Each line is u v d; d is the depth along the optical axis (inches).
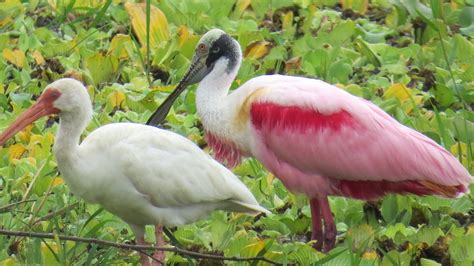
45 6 805.9
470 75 703.1
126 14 780.0
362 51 738.8
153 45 742.5
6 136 518.0
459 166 528.1
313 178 540.4
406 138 529.0
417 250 536.1
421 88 707.4
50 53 724.7
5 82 691.4
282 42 754.8
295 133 536.1
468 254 529.0
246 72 708.7
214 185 516.7
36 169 581.9
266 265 516.7
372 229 548.1
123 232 549.6
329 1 828.0
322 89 540.7
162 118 602.5
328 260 506.3
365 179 533.3
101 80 703.1
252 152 551.5
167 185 509.4
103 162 506.0
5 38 733.3
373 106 545.0
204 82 570.9
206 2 801.6
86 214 553.3
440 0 775.7
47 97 513.7
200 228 551.5
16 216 537.3
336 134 532.1
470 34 771.4
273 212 574.9
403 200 568.7
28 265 496.1
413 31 782.5
